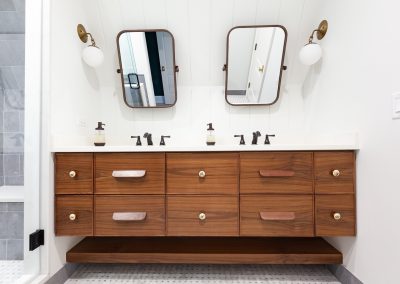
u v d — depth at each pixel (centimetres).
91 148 123
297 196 122
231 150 122
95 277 137
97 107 177
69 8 141
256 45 170
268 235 122
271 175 120
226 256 133
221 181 123
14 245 146
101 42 173
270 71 173
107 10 165
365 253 114
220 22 168
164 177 123
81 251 137
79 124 153
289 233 122
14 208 147
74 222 123
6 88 169
